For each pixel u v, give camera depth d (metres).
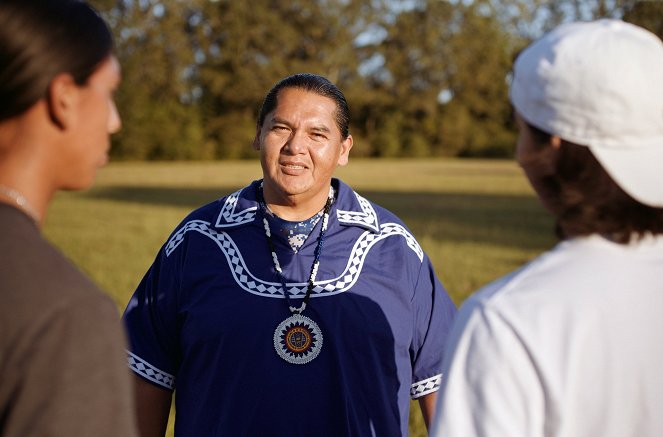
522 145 1.57
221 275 2.56
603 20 1.57
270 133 2.61
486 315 1.45
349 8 64.56
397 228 2.76
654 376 1.40
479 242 12.66
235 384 2.46
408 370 2.64
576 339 1.39
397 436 2.57
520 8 62.81
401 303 2.63
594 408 1.39
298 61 63.41
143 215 17.30
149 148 56.78
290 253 2.59
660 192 1.43
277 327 2.49
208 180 32.88
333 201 2.73
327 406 2.46
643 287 1.44
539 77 1.49
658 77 1.44
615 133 1.43
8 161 1.34
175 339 2.66
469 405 1.42
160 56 58.59
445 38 68.81
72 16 1.34
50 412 1.18
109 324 1.28
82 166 1.42
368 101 65.94
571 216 1.50
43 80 1.29
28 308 1.21
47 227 14.80
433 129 68.00
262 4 62.44
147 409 2.66
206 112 62.12
